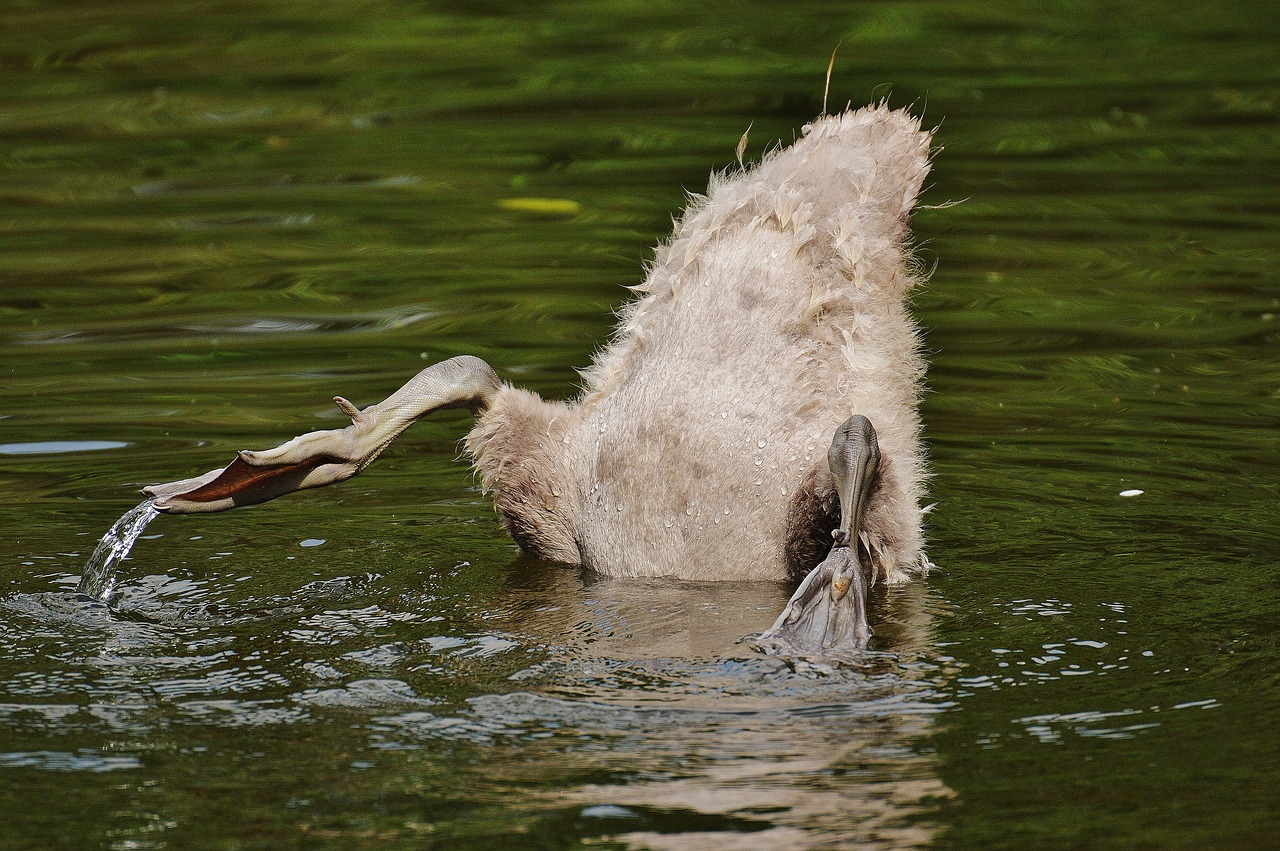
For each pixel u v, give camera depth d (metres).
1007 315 17.06
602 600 10.27
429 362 15.66
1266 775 7.57
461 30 29.20
